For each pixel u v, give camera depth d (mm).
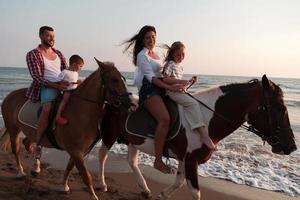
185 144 4543
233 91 4574
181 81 4492
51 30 5395
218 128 4570
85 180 4836
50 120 5043
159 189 6273
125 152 9211
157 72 4766
